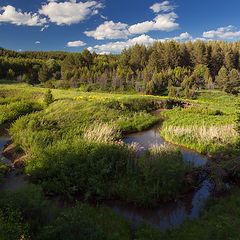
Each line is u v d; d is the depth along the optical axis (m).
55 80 81.62
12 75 76.56
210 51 98.12
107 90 60.34
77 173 7.12
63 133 11.87
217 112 23.38
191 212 5.91
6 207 5.12
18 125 13.43
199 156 10.31
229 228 4.32
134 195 6.44
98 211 5.66
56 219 4.88
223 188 6.96
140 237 4.54
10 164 8.80
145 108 27.03
